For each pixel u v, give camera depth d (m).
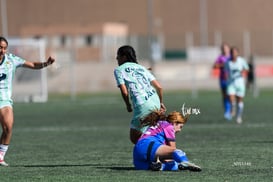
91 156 36.56
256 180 26.27
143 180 26.27
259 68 116.25
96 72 128.12
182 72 125.12
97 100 93.06
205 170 29.06
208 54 109.56
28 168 31.05
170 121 29.00
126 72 30.03
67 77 125.38
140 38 157.12
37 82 106.62
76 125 58.09
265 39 173.62
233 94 59.16
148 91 29.86
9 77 31.77
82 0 186.00
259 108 74.12
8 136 32.09
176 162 28.64
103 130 53.47
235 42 175.62
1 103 31.70
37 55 95.12
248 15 175.88
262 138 44.78
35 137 48.31
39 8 185.00
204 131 50.97
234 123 57.56
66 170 30.00
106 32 161.62
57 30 163.25
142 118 29.52
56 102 89.88
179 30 178.25
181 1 179.00
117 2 186.00
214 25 177.88
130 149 40.06
